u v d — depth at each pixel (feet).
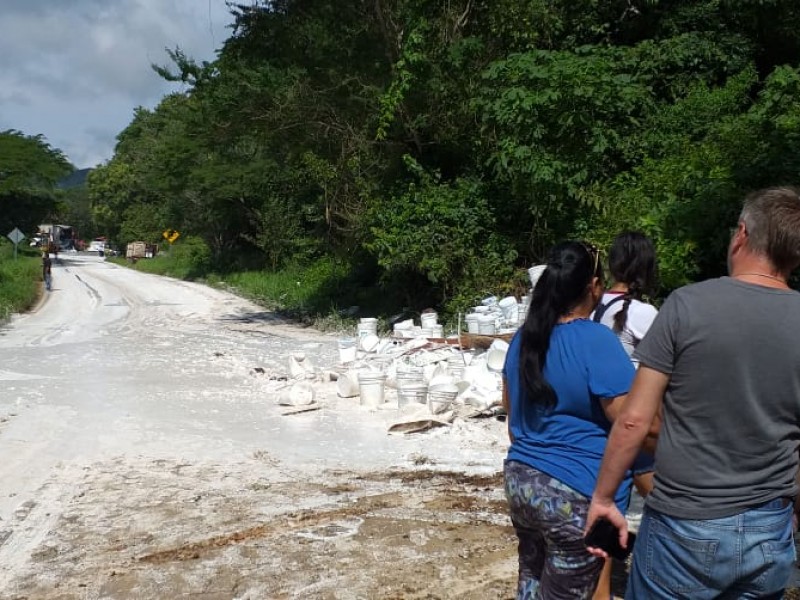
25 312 92.38
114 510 21.98
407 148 69.26
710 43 64.34
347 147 70.64
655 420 9.46
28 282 119.55
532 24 63.72
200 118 76.28
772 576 8.49
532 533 10.91
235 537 19.57
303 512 21.38
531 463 10.40
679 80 63.21
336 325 73.31
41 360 51.78
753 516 8.43
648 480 11.10
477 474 24.99
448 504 21.85
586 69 51.85
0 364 49.88
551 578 10.34
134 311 94.17
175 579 17.11
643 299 15.65
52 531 20.35
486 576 16.84
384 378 35.45
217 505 22.22
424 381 34.47
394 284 71.36
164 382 43.04
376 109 67.97
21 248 212.84
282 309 92.84
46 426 32.40
